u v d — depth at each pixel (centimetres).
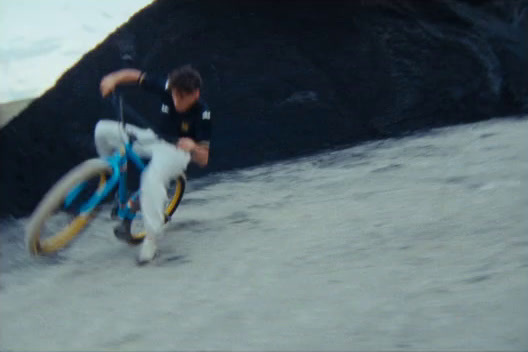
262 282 395
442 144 795
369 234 470
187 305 371
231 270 428
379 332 296
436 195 557
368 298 342
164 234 539
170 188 551
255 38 912
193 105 462
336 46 932
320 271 402
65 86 805
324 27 930
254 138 891
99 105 806
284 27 920
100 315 371
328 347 287
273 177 767
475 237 426
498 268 359
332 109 920
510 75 990
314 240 475
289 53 921
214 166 860
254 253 461
